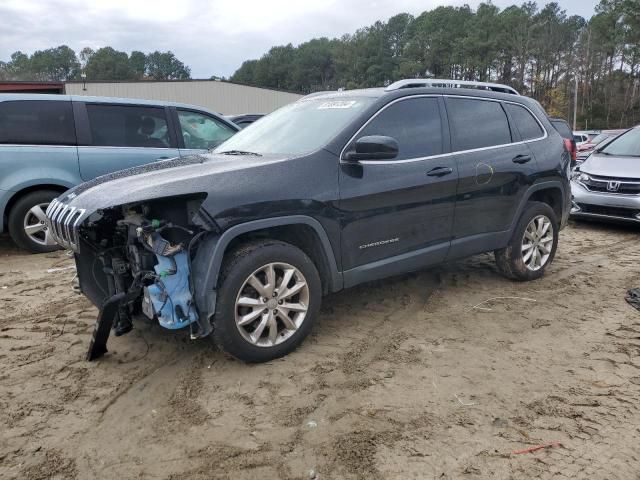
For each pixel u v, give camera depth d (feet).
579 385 10.82
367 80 351.67
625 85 227.40
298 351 12.30
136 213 10.90
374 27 372.17
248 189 11.09
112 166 21.66
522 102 17.34
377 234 13.14
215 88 135.13
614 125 221.25
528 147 16.70
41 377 11.24
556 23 259.39
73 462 8.63
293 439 9.15
